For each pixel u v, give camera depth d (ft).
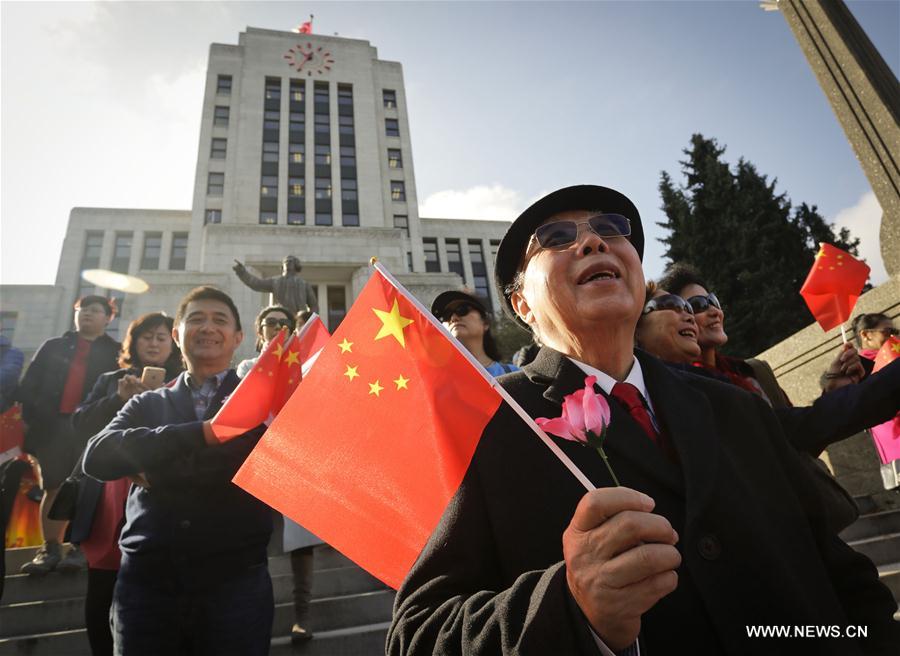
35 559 13.79
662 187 83.05
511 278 6.17
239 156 118.42
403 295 4.90
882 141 19.84
